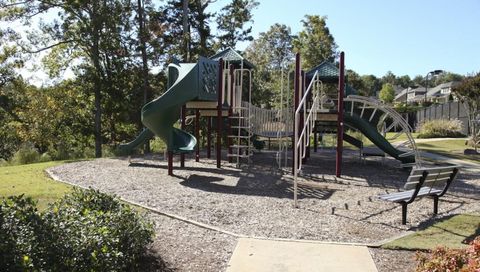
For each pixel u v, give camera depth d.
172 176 10.52
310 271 4.24
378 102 12.53
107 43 20.72
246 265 4.39
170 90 10.52
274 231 5.71
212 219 6.30
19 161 16.97
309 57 33.97
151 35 22.59
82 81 22.05
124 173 10.96
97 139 21.81
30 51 21.36
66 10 20.67
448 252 3.58
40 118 24.89
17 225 3.43
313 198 8.02
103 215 4.22
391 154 13.20
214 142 22.77
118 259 3.73
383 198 6.15
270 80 33.81
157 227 5.79
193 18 25.11
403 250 4.93
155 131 10.77
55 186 8.65
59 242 3.42
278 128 14.34
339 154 10.98
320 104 14.50
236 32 26.16
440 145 22.52
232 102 13.34
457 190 9.26
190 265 4.36
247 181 9.98
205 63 11.71
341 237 5.47
